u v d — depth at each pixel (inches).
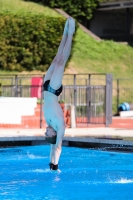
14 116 1829.5
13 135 1512.1
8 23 2699.3
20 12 2871.6
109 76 1952.5
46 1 3289.9
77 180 984.9
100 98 2274.9
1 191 881.5
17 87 2003.0
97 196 850.1
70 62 2942.9
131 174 1054.4
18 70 2719.0
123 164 1176.2
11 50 2694.4
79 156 1284.4
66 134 1576.0
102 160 1230.9
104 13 3575.3
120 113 2591.0
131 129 1800.0
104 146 1368.1
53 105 1008.9
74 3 3348.9
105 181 979.9
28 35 2723.9
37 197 836.6
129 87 2886.3
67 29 1017.5
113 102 2746.1
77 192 877.2
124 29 3587.6
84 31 3319.4
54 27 2770.7
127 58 3139.8
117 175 1043.9
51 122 1015.0
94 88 1988.2
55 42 2765.7
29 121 1855.3
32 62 2736.2
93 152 1347.2
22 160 1229.1
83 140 1403.8
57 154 1050.7
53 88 1008.9
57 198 832.9
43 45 2748.5
